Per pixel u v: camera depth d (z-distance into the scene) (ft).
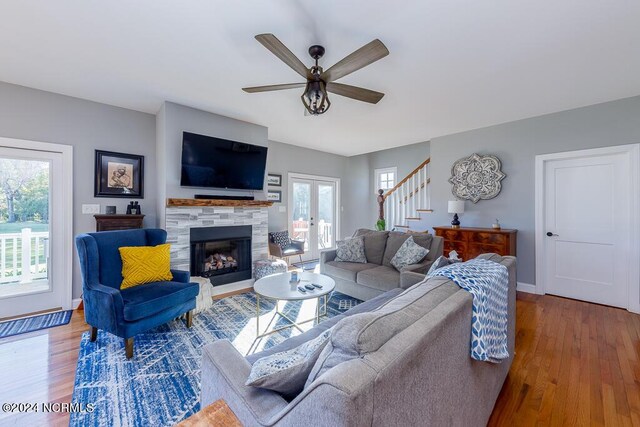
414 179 17.61
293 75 8.62
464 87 9.34
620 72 8.29
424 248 10.42
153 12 5.81
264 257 13.88
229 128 12.59
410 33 6.46
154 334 8.27
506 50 7.16
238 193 13.26
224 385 3.38
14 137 9.27
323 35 6.52
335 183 21.57
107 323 7.02
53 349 7.36
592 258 11.19
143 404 5.40
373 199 22.20
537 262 12.26
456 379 3.44
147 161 11.98
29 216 9.70
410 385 2.47
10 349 7.35
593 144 10.82
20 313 9.48
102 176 10.89
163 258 9.02
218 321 9.22
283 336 8.25
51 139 9.89
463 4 5.53
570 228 11.66
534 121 12.23
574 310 10.44
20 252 9.60
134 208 11.09
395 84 9.09
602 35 6.51
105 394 5.66
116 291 7.04
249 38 6.71
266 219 14.06
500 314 4.76
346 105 10.96
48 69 8.29
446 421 3.19
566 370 6.69
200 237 11.71
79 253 7.66
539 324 9.27
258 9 5.70
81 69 8.27
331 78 6.51
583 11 5.72
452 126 13.67
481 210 13.85
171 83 9.20
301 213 19.40
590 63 7.79
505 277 5.26
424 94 9.91
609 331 8.72
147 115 12.00
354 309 6.66
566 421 5.13
